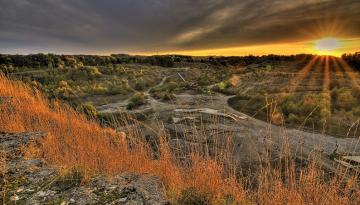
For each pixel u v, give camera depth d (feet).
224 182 12.25
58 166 11.91
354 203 11.65
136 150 14.58
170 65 355.15
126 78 262.06
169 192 11.05
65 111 21.07
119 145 15.17
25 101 22.02
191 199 10.86
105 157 13.14
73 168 11.25
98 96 168.96
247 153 29.89
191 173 12.51
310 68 171.22
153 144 17.85
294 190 11.82
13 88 24.90
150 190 10.09
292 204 11.28
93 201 9.19
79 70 266.77
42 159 12.72
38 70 251.80
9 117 18.65
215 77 187.11
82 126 18.60
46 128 17.65
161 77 255.91
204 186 11.44
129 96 172.55
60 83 177.68
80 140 14.89
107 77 267.80
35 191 9.73
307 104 81.97
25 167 11.68
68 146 14.64
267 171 13.24
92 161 12.47
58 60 311.27
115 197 9.45
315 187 12.16
